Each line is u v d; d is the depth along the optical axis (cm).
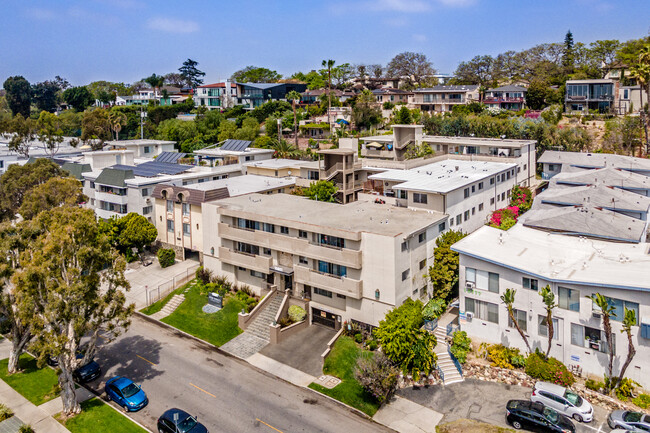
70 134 13950
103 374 3931
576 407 3116
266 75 17538
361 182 6681
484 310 3825
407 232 4091
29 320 3291
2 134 10044
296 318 4519
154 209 6450
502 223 5325
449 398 3469
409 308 3806
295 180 6919
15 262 3816
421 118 9856
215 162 8238
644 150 8019
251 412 3425
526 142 7219
